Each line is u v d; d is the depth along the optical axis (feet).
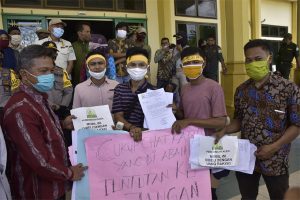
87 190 6.97
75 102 9.73
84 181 6.95
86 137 7.05
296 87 7.12
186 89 8.41
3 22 20.48
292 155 14.98
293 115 7.08
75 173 6.59
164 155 7.48
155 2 26.37
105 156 7.11
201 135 7.56
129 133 7.29
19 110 5.96
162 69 22.25
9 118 5.97
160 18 26.66
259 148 7.37
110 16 24.36
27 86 6.36
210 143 7.51
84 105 9.64
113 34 24.82
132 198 7.27
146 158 7.37
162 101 7.90
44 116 6.31
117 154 7.20
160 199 7.44
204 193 7.61
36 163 5.91
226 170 8.23
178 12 27.55
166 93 7.97
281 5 44.78
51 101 11.72
